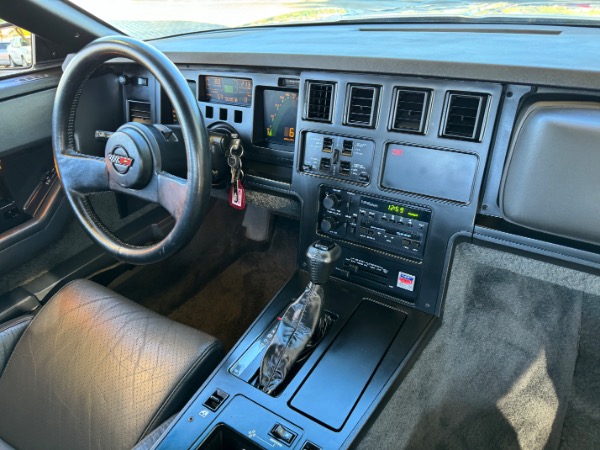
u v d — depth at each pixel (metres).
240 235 2.13
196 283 2.00
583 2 1.72
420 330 1.22
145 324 1.20
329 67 1.19
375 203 1.25
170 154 1.17
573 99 0.96
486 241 1.14
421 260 1.23
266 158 1.51
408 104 1.14
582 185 0.98
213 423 1.00
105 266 1.82
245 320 1.86
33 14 1.56
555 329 1.54
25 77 1.66
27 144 1.61
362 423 1.00
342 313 1.27
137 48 1.04
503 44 1.31
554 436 1.41
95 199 1.82
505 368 1.54
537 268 1.22
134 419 1.04
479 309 1.54
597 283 1.17
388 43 1.39
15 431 1.14
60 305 1.28
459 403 1.49
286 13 2.10
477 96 1.04
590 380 1.57
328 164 1.29
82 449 1.04
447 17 1.80
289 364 1.08
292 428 0.99
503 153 1.07
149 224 2.03
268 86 1.39
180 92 1.03
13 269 1.61
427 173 1.15
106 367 1.12
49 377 1.16
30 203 1.65
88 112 1.71
